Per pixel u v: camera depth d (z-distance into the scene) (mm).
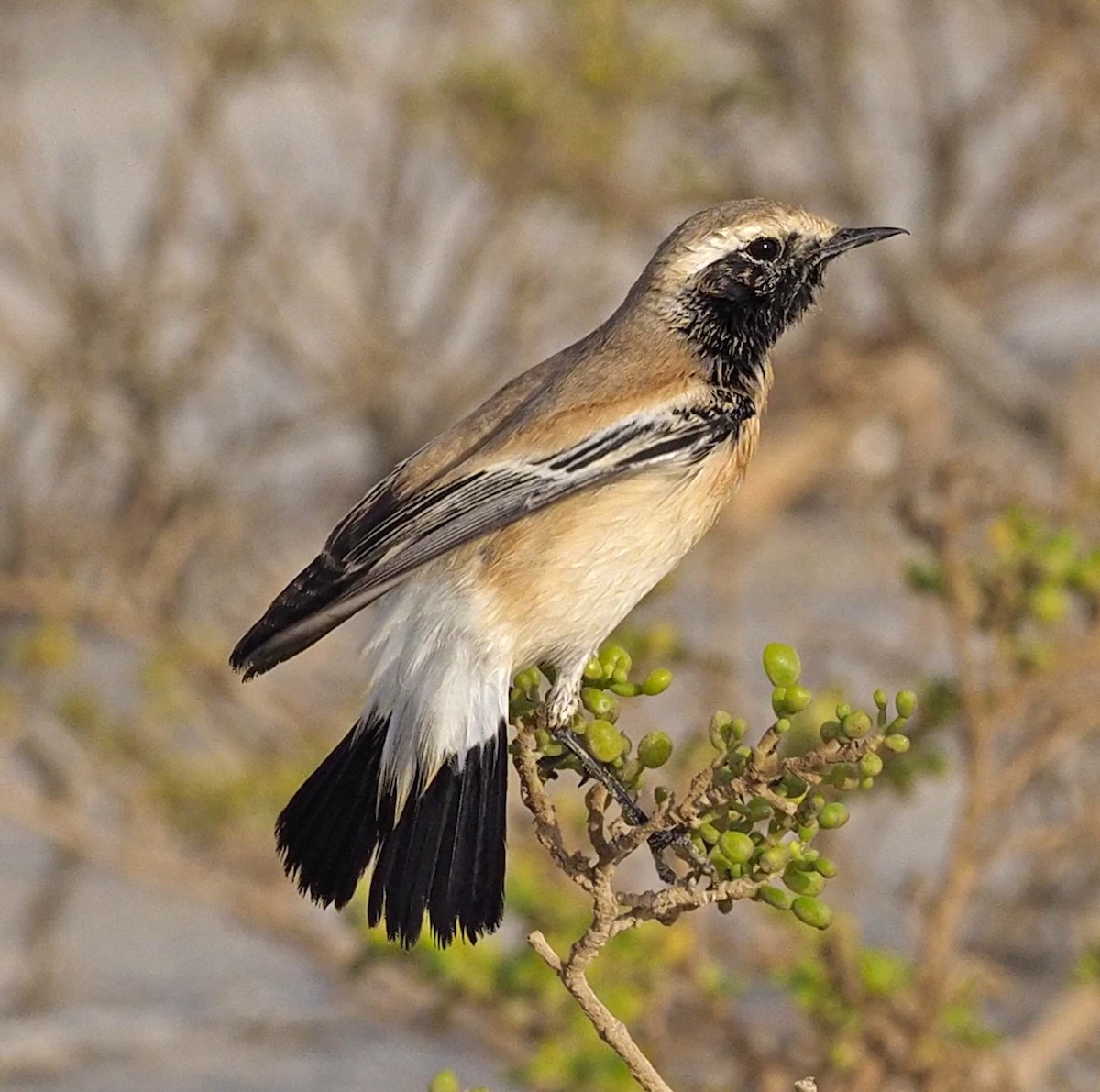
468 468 6812
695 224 7539
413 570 6762
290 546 18281
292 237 17531
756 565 17891
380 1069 12344
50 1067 12594
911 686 11602
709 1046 9047
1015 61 18703
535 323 18016
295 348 17516
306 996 13719
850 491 18266
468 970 8703
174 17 16625
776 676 5320
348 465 19406
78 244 17734
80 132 22750
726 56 17844
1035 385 17781
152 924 14828
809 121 18141
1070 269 19344
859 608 16438
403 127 17594
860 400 18469
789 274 7586
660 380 7152
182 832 12203
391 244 18266
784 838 5547
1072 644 8289
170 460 16266
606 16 15891
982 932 11242
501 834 6270
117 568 14031
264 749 13484
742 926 11055
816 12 17453
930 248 19125
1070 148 18844
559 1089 9211
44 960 14016
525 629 6742
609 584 6906
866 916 11984
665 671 6051
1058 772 9977
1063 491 10828
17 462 15453
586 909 8867
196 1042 12953
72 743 13555
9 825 16453
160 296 16594
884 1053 8008
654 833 6402
